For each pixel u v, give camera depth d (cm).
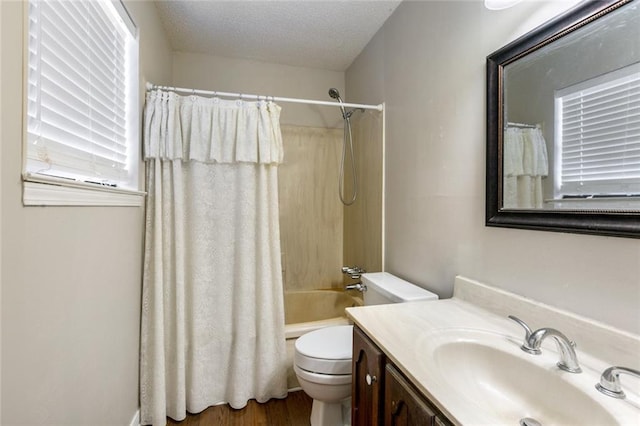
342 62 270
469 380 90
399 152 189
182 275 173
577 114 88
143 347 167
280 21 209
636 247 75
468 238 132
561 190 93
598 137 83
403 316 113
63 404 91
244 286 184
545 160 97
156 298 165
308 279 283
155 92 169
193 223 178
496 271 117
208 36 228
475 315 114
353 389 118
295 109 278
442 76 149
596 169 83
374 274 192
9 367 69
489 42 121
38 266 79
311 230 283
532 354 85
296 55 258
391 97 199
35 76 82
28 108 78
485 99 122
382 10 196
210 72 257
